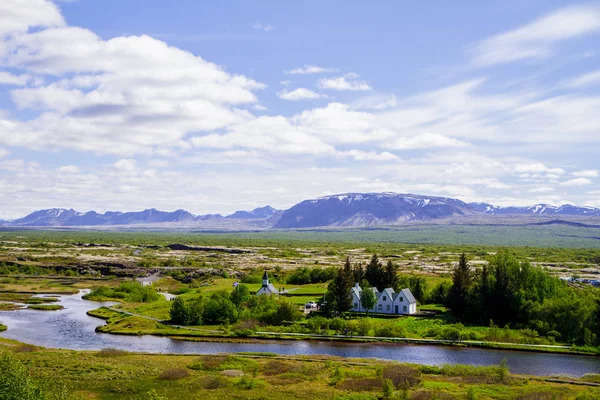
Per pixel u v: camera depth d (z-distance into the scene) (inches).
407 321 6309.1
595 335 5295.3
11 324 6382.9
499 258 7293.3
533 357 4820.4
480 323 6314.0
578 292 6796.3
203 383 3641.7
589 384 3833.7
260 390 3555.6
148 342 5413.4
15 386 2539.4
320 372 4069.9
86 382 3624.5
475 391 3449.8
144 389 3523.6
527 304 6220.5
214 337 5605.3
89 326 6299.2
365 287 7263.8
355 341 5418.3
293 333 5718.5
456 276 6658.5
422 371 4153.5
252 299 6973.4
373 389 3607.3
